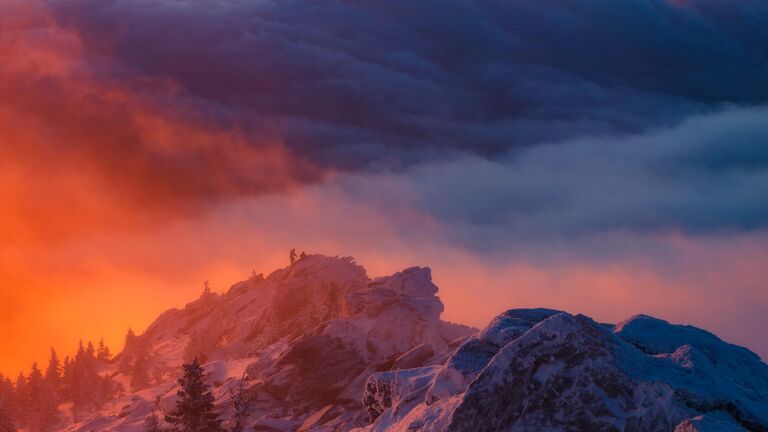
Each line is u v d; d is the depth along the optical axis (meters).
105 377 142.38
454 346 75.38
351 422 76.75
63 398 140.00
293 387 91.56
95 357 174.00
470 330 115.88
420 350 74.25
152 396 128.88
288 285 154.25
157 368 148.50
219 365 116.56
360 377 89.81
